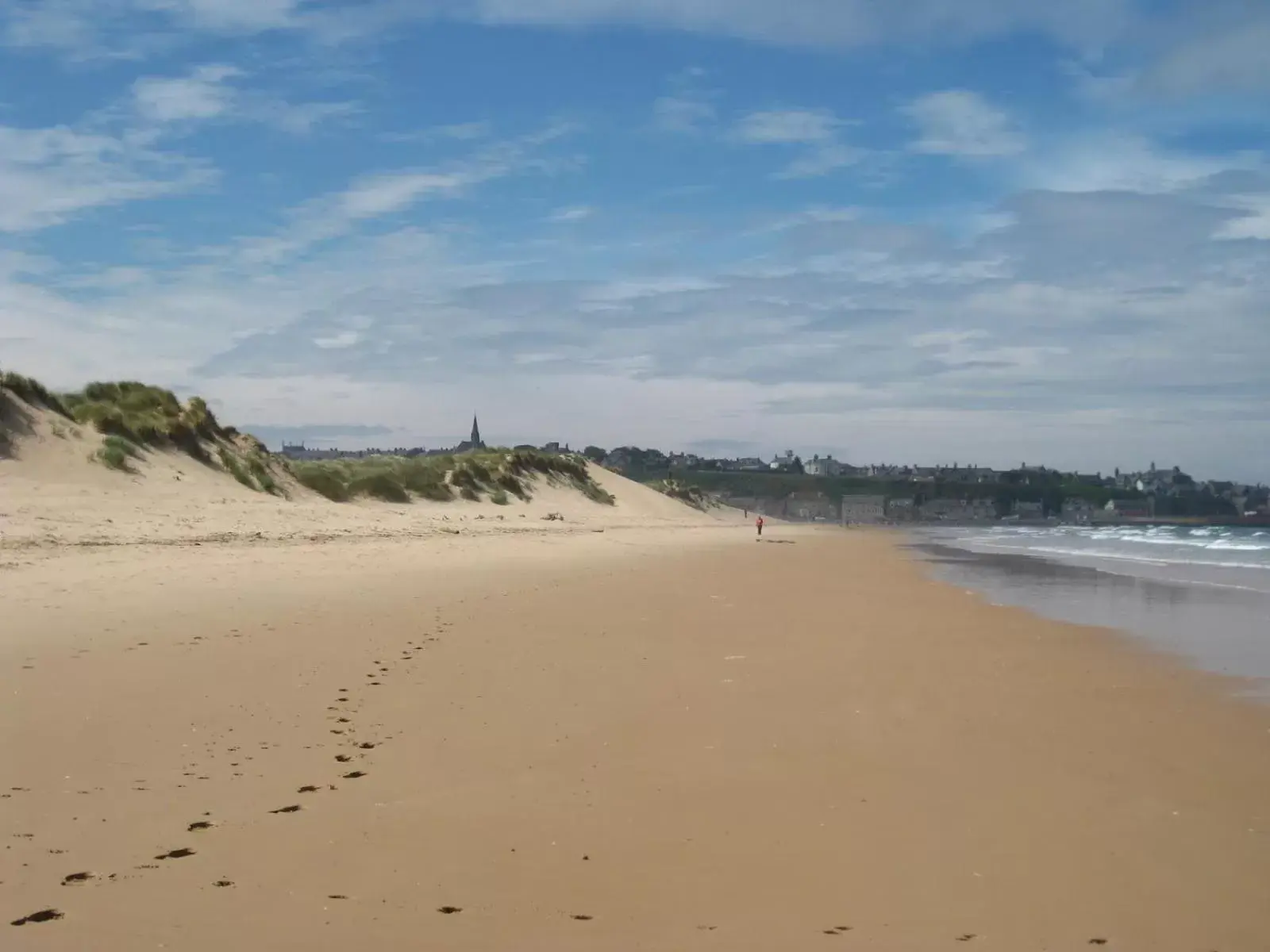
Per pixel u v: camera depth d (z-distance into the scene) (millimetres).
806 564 32000
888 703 9383
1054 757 7516
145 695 8430
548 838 5562
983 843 5609
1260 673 11367
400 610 14672
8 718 7520
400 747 7367
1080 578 26688
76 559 17906
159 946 4070
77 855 5023
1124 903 4805
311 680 9422
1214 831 5848
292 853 5203
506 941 4258
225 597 14789
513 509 61094
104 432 31562
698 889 4898
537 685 9773
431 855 5246
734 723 8430
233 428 39406
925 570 29703
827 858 5328
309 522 31188
